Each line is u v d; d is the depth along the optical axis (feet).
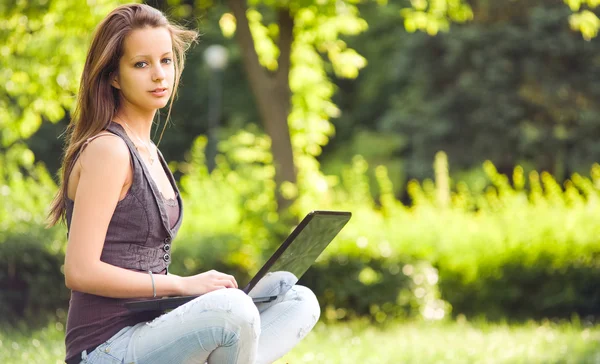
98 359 13.71
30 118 49.44
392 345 33.45
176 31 15.24
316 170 57.06
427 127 123.75
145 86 14.34
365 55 135.54
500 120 119.44
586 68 119.03
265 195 50.37
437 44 122.42
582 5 117.08
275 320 15.58
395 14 129.08
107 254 13.85
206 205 53.06
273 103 51.65
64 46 45.80
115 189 13.62
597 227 51.57
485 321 48.32
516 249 51.39
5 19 45.88
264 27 56.80
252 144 58.59
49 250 35.37
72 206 14.06
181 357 13.61
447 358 30.32
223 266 43.37
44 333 30.73
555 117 119.65
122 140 13.92
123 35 14.25
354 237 45.27
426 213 54.54
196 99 131.64
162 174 14.89
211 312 13.48
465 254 51.39
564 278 50.98
